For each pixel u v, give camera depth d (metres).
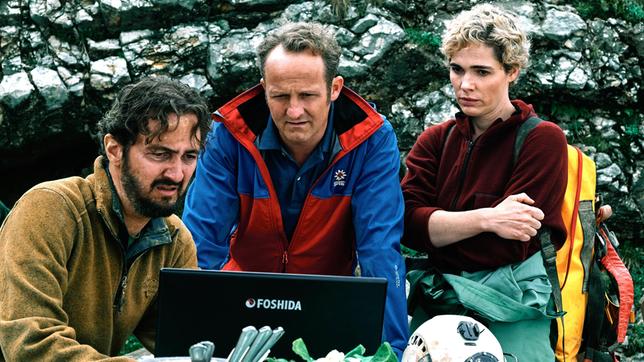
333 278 2.31
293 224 3.32
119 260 2.51
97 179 2.45
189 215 3.26
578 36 6.06
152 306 2.69
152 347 2.73
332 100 3.10
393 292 3.09
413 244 3.39
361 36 6.05
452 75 3.31
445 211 3.30
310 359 2.16
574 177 3.45
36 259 2.29
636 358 5.91
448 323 2.68
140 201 2.35
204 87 6.02
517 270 3.20
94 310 2.49
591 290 3.43
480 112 3.24
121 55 6.02
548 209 3.18
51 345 2.20
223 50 5.99
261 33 6.07
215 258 3.24
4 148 6.14
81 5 6.03
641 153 6.23
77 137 6.33
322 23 6.09
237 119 3.18
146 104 2.27
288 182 3.24
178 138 2.30
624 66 6.11
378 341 2.34
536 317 3.16
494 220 3.13
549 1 6.18
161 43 6.02
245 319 2.31
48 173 6.78
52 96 5.93
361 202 3.20
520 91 6.09
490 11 3.25
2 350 2.31
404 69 6.06
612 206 6.14
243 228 3.36
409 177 3.49
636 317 6.07
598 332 3.41
